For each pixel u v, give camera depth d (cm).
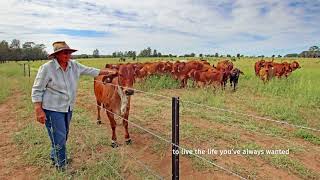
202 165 534
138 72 1723
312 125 838
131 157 571
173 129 362
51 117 478
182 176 499
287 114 945
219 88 1567
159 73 1819
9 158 575
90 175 473
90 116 914
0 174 506
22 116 902
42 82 461
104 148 625
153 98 1321
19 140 664
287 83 1745
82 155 577
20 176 498
